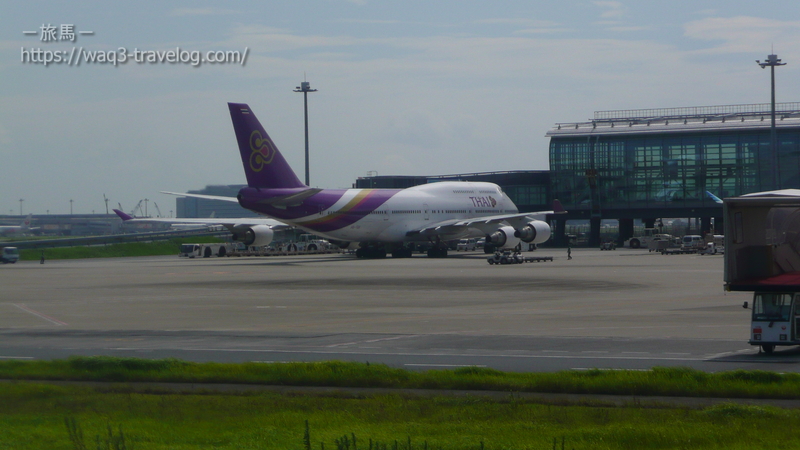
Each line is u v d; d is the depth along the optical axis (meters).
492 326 54.03
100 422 26.08
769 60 155.50
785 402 29.23
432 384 32.91
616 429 24.41
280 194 134.62
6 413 27.62
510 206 180.75
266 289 87.00
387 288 86.12
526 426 25.08
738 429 24.38
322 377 34.12
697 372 33.28
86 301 75.88
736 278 42.28
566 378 32.78
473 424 25.62
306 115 196.00
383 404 28.94
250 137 132.75
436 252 162.38
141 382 34.78
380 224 153.25
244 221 164.25
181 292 84.88
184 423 26.00
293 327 54.91
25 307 70.50
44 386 32.47
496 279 96.38
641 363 38.66
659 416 26.53
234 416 27.09
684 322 54.88
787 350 42.72
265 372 35.69
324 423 25.86
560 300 71.50
